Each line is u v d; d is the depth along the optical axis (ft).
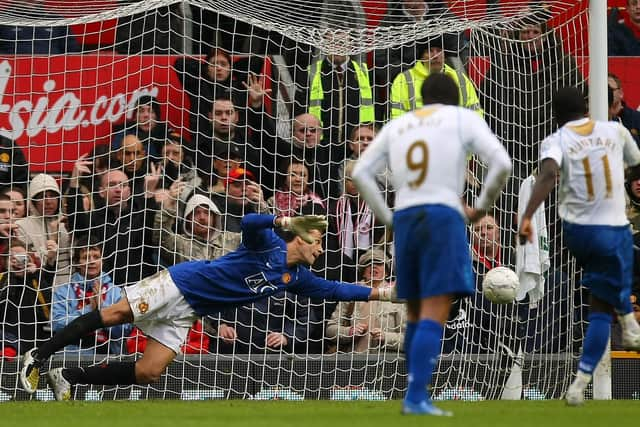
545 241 113.60
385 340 114.52
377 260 120.67
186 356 112.78
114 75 129.08
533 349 116.67
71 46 130.62
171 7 129.80
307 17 122.11
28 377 95.66
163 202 120.57
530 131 126.62
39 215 118.83
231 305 98.58
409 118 67.15
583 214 81.00
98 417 72.38
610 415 73.97
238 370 113.39
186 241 119.55
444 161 65.05
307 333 115.65
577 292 124.36
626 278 81.87
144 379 99.04
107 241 119.55
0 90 127.54
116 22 130.52
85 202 120.57
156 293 96.94
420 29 121.19
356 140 125.29
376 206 68.28
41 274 117.08
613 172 81.00
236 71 128.16
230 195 122.72
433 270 64.08
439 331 64.23
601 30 114.11
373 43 121.49
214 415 73.97
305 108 127.85
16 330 116.16
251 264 97.40
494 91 126.93
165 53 129.70
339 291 97.91
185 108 128.06
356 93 128.26
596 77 114.01
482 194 65.82
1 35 129.29
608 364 109.29
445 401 99.71
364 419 68.23
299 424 63.57
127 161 121.49
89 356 113.50
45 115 127.85
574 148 80.79
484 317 118.11
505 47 126.93
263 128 126.72
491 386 115.85
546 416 71.92
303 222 85.30
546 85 125.80
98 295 115.65
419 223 64.49
